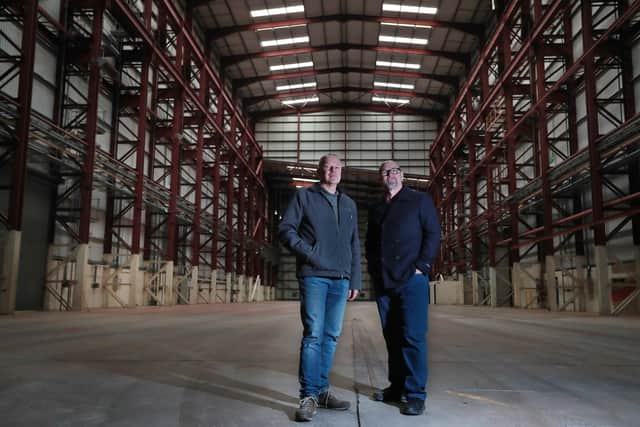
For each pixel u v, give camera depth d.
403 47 44.44
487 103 33.00
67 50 21.23
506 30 30.25
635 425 3.02
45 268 20.25
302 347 3.37
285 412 3.32
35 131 17.52
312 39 43.59
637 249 19.20
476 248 37.25
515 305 28.59
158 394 3.84
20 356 6.01
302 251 3.45
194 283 33.03
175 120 30.14
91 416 3.17
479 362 5.71
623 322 13.71
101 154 21.41
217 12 39.03
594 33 20.64
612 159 19.14
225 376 4.64
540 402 3.63
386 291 3.61
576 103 24.80
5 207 17.94
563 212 26.17
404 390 3.44
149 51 25.20
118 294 25.08
